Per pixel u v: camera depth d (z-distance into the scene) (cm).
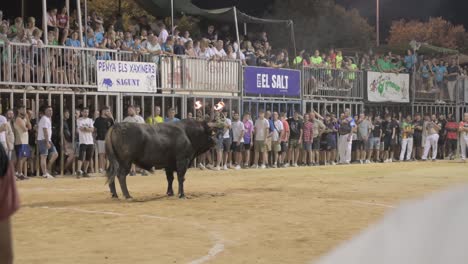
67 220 1111
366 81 3303
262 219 1116
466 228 104
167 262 754
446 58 4081
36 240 912
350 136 2997
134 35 2675
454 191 116
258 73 2808
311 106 3030
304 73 3019
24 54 2083
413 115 3534
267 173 2317
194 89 2564
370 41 5591
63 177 2114
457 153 3528
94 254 805
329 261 109
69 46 2200
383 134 3186
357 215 1166
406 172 2367
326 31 5044
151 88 2403
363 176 2147
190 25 3419
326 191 1619
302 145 2856
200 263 746
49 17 2322
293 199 1427
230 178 2067
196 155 1492
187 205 1320
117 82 2314
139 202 1379
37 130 2109
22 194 1562
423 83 3628
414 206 113
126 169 1417
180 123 1469
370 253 106
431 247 103
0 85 2062
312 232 975
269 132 2695
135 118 2184
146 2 2827
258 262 752
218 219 1118
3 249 271
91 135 2161
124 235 955
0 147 272
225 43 3048
